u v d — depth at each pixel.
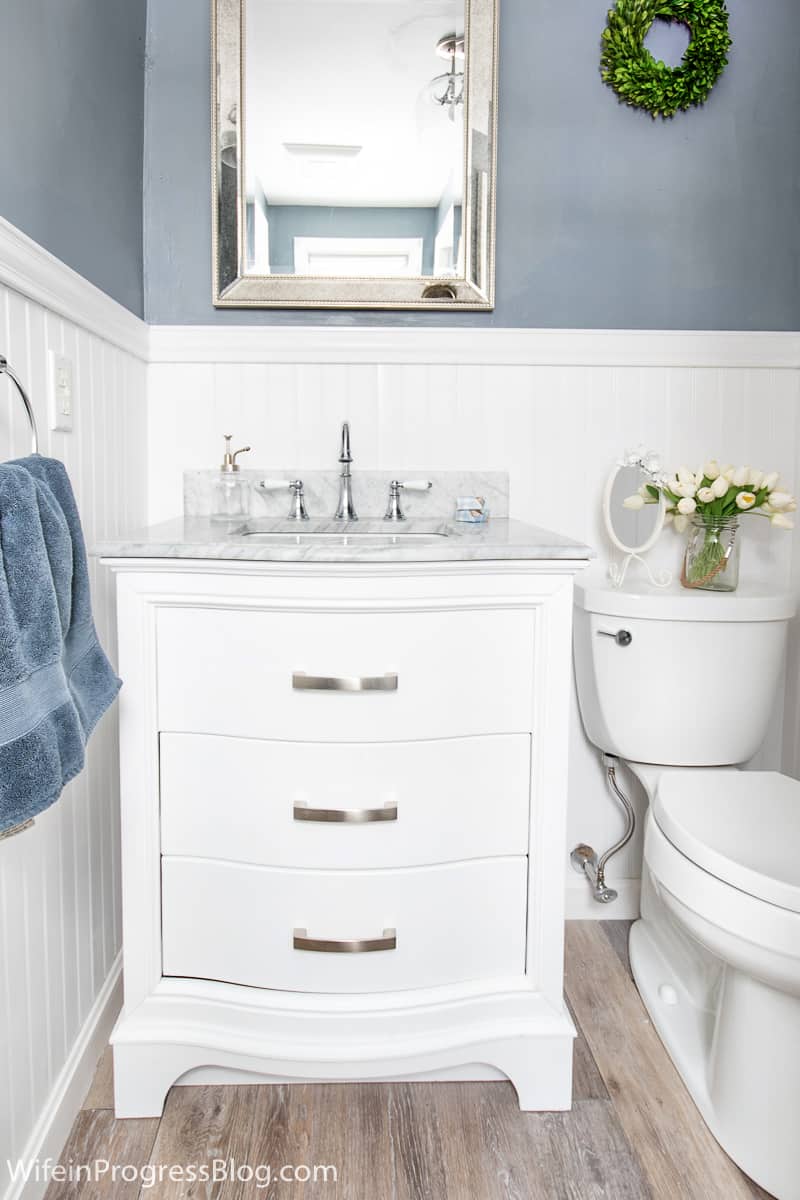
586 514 1.70
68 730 0.82
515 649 1.17
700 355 1.68
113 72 1.42
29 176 1.06
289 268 1.63
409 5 1.60
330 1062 1.17
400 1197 1.06
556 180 1.66
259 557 1.09
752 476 1.52
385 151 1.62
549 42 1.63
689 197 1.67
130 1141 1.15
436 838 1.18
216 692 1.14
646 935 1.65
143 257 1.62
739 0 1.64
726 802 1.26
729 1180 1.10
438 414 1.67
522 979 1.22
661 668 1.45
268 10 1.59
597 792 1.75
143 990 1.19
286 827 1.16
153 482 1.65
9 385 0.98
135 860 1.17
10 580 0.76
